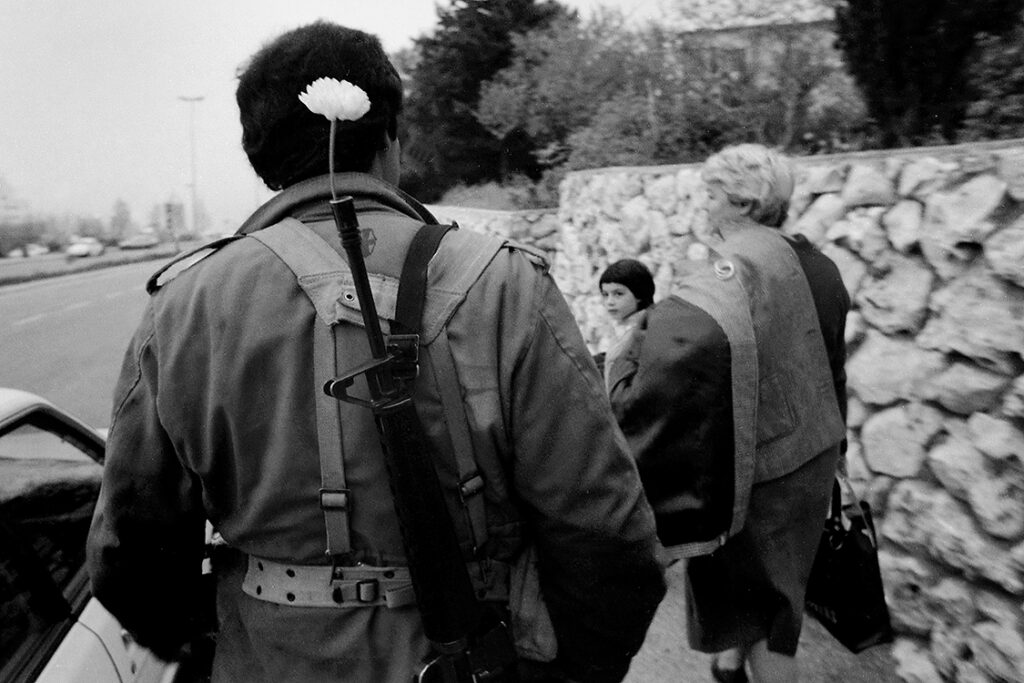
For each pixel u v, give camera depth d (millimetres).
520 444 926
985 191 2078
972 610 2162
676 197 4375
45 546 1674
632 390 1704
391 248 929
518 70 10086
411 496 850
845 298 1942
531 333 912
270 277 909
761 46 5590
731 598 1881
